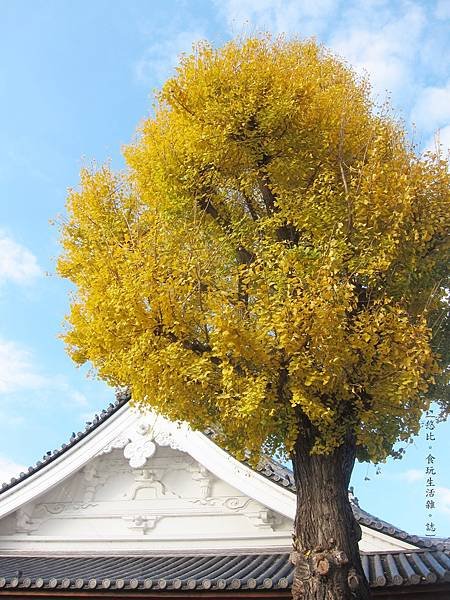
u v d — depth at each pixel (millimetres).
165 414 9102
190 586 10312
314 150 9656
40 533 14719
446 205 9023
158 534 14000
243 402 7902
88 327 9320
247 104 9445
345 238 8656
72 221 10914
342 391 8172
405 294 8891
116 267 9219
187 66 10391
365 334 7801
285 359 8055
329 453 8242
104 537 14266
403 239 8602
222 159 9898
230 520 13797
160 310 8602
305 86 9805
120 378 9234
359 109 10312
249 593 10141
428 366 8188
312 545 8297
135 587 10586
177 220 10273
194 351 8820
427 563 10430
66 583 10938
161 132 10805
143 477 14469
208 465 13492
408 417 8359
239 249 9961
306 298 7668
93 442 14352
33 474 14352
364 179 8844
